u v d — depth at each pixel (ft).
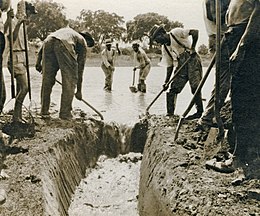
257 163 17.38
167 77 31.40
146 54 42.96
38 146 22.65
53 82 29.58
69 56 28.96
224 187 16.61
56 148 23.59
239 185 16.80
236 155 18.22
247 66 17.40
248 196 15.62
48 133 25.90
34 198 16.40
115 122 32.37
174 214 15.78
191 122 28.02
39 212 15.46
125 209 23.91
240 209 14.56
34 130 25.20
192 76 28.19
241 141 17.92
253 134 17.67
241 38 17.42
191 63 28.27
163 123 28.32
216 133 21.77
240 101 17.67
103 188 26.55
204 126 23.66
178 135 24.79
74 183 25.00
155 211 19.06
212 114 23.52
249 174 17.19
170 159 20.57
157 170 21.52
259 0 16.97
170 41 28.81
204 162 19.93
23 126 25.34
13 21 25.39
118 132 32.19
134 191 26.45
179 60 29.01
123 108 35.45
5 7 22.67
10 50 23.71
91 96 39.83
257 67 17.34
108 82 42.42
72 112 33.32
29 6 26.48
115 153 31.99
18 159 20.43
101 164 30.89
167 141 23.93
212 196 15.69
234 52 17.75
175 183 17.81
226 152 19.65
